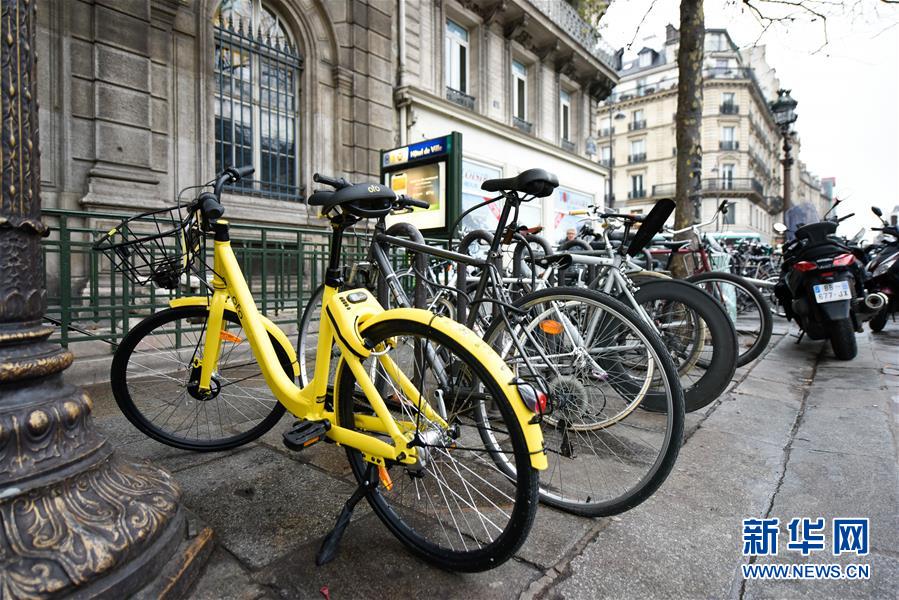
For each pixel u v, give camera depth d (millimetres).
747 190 40031
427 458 1684
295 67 7738
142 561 1310
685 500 1992
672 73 46375
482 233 2594
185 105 6262
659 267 6566
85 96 5371
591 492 1959
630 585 1469
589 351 2125
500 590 1441
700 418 2996
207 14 6449
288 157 7688
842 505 1938
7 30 1333
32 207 1412
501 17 12711
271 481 2098
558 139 15281
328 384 1814
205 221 2086
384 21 8922
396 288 2229
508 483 2072
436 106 10242
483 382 1488
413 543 1596
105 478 1441
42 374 1374
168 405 2744
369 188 1750
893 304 5945
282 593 1417
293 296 5453
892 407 3133
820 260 4434
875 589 1454
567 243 3748
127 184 5605
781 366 4336
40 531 1209
